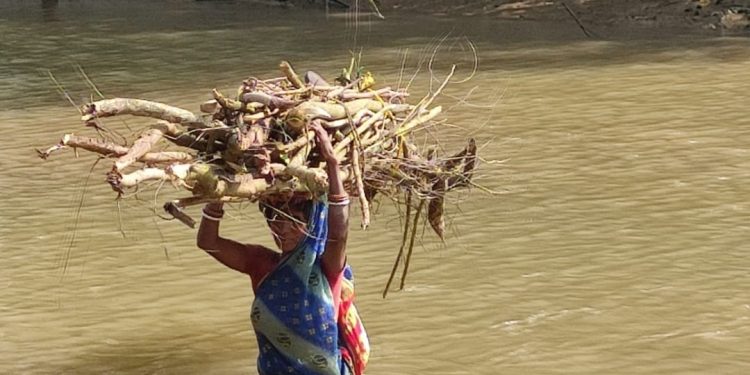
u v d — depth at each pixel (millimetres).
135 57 25172
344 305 7273
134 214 12633
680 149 14977
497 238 11461
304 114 6793
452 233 11609
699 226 11703
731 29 25766
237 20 31000
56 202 13297
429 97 7738
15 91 21281
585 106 17875
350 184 7258
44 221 12555
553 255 10945
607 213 12219
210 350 9125
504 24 28172
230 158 6723
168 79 22234
